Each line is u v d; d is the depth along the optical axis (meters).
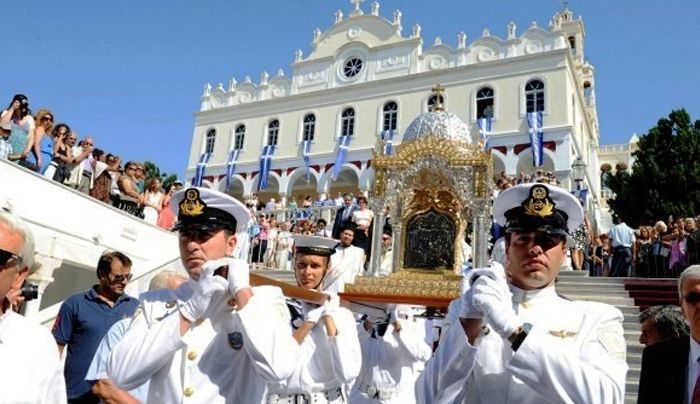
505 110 28.98
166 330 2.64
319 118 34.03
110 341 3.56
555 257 2.80
